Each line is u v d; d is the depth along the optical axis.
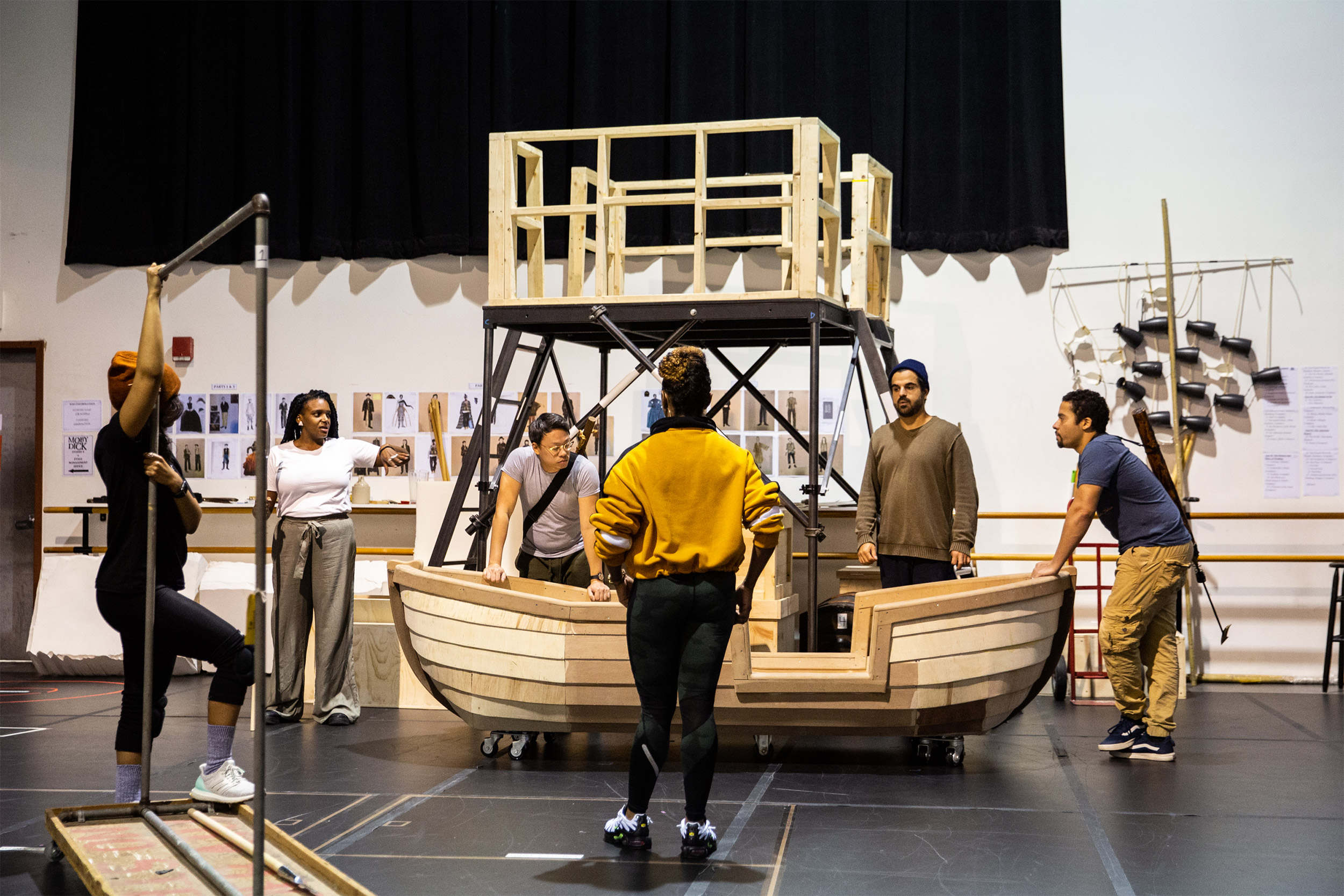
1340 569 7.50
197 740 5.74
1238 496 7.61
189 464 8.82
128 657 3.88
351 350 8.66
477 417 8.50
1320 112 7.57
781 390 8.08
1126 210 7.75
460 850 3.75
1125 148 7.76
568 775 4.87
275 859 3.26
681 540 3.49
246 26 8.80
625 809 3.73
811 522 6.01
